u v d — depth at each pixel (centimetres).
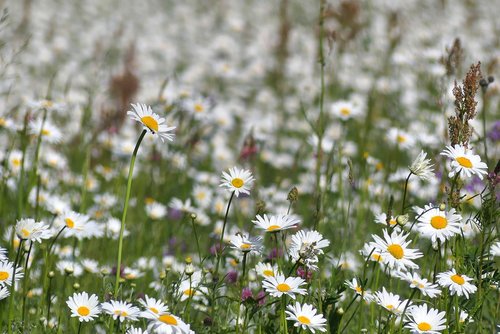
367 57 1722
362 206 773
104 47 2212
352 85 1575
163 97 1130
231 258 633
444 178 586
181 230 802
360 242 714
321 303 465
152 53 2286
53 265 645
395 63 1545
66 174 1008
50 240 671
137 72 1856
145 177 1009
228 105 1568
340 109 978
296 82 1809
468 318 462
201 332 481
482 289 479
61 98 1279
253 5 3002
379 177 952
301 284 434
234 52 2233
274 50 1936
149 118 436
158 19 2778
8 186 805
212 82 1870
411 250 433
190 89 1108
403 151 1080
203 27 2670
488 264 480
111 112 1139
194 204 984
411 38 1972
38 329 502
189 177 1072
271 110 1595
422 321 421
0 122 786
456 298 448
